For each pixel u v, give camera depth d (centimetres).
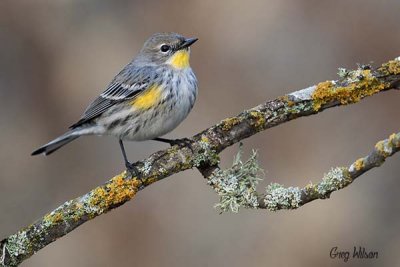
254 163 853
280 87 1465
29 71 1530
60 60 1527
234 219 1363
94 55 1520
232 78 1478
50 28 1558
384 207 1342
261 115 864
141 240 1363
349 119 1429
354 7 1503
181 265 1334
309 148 1405
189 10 1538
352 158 1390
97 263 1355
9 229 1402
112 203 846
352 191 1360
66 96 1494
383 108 1427
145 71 1048
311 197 798
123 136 1072
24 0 1579
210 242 1345
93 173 1460
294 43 1493
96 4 1589
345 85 848
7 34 1555
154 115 1045
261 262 1308
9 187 1446
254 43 1498
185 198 1396
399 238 1306
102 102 1072
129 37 1542
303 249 1310
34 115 1496
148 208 1388
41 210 1423
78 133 1097
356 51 1474
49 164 1470
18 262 836
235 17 1519
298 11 1513
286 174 1388
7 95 1511
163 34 1077
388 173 1371
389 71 839
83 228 1378
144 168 855
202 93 1467
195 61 1496
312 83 1466
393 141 739
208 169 863
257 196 827
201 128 1437
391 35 1473
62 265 1349
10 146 1473
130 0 1587
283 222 1338
